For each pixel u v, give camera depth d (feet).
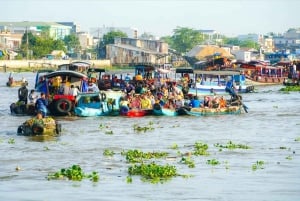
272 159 140.56
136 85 305.53
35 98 232.53
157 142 166.50
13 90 381.19
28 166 131.95
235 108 238.07
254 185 115.14
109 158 141.18
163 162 136.36
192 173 124.88
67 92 224.74
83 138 172.14
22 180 118.32
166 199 105.60
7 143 161.58
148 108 229.66
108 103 227.20
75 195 107.45
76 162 136.56
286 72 466.29
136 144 162.81
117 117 223.51
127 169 128.77
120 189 111.55
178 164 134.10
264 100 311.47
